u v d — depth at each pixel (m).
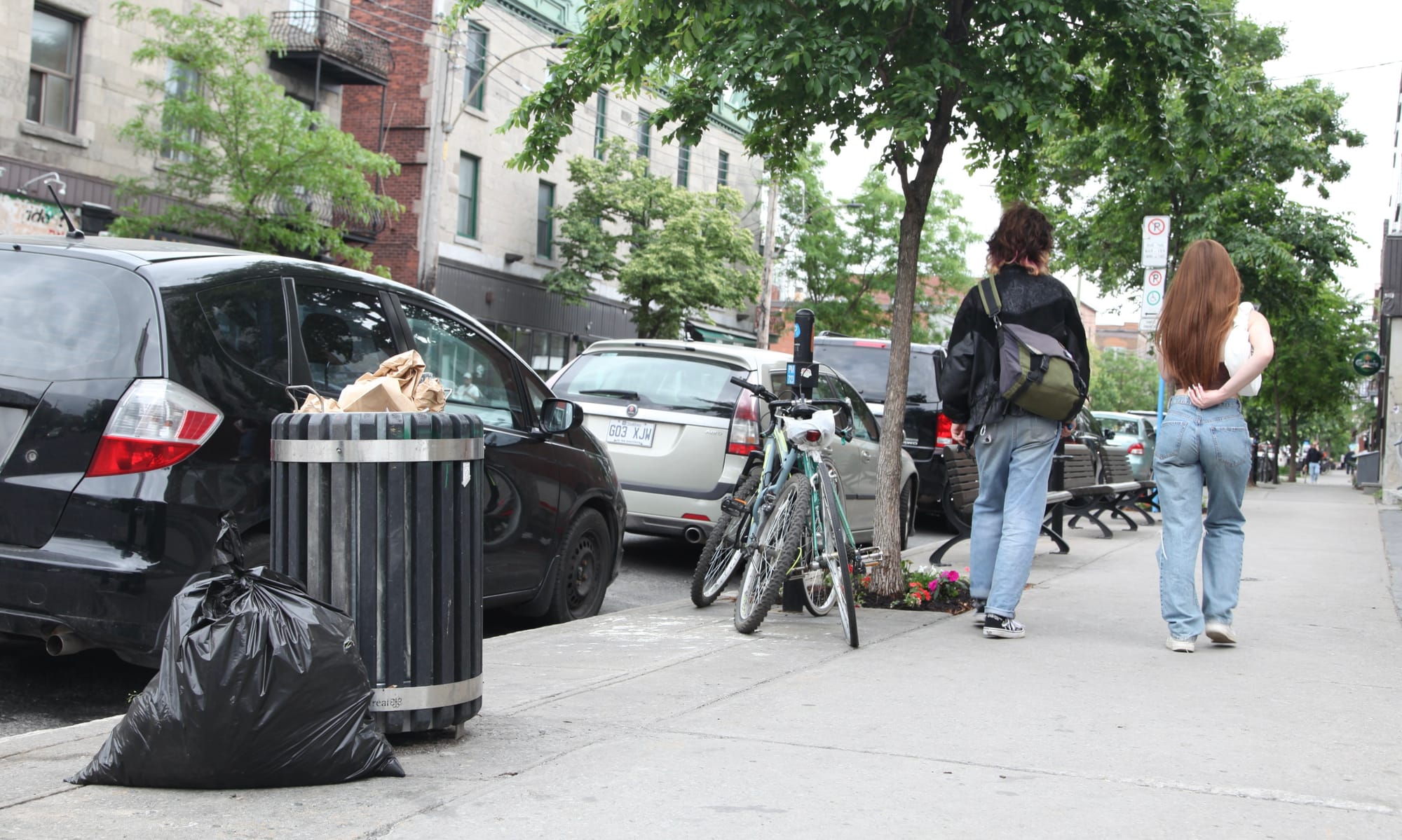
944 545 8.37
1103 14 6.61
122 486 4.07
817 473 5.96
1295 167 21.94
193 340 4.30
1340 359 46.81
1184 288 5.25
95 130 20.02
